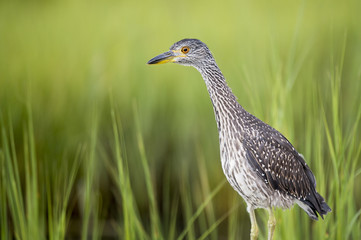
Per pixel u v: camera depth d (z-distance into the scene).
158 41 16.95
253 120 7.83
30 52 16.47
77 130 12.80
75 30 18.52
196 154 12.51
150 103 13.63
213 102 8.09
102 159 12.37
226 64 15.14
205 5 20.64
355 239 8.24
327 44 15.60
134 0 21.55
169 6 20.00
